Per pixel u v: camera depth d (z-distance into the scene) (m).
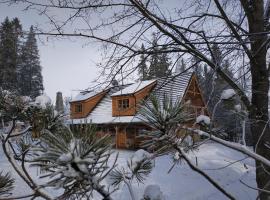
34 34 3.55
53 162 0.76
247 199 9.35
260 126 3.76
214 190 10.45
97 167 0.83
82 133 0.82
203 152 13.38
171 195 9.80
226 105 1.89
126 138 15.33
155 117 1.10
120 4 3.66
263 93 3.78
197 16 4.05
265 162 1.28
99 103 24.20
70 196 0.83
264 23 4.37
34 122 1.33
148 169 1.35
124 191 7.15
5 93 1.45
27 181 1.13
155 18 3.69
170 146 1.14
